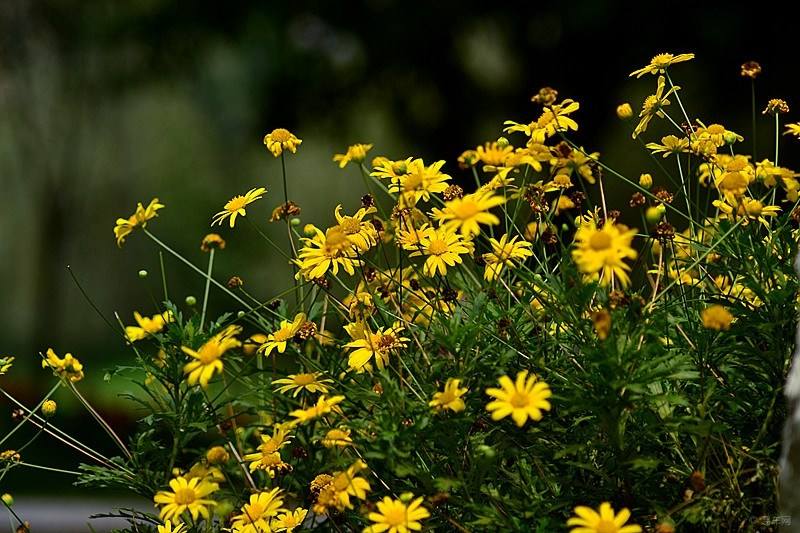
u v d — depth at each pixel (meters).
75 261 56.03
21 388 28.66
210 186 55.00
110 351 52.78
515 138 26.06
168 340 4.88
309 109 28.84
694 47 22.62
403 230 4.86
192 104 49.03
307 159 54.16
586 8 22.52
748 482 3.92
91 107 42.22
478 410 4.26
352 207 54.84
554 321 4.49
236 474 5.02
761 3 21.95
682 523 4.02
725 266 4.52
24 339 58.59
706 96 23.92
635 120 27.39
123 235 5.04
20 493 20.34
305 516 4.52
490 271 4.68
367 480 4.41
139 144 54.50
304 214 54.62
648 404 3.94
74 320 56.31
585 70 23.83
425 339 4.72
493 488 4.21
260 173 54.31
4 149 54.88
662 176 30.66
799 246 4.36
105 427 5.18
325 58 28.28
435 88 27.70
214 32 28.88
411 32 26.06
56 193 43.78
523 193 4.80
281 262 53.25
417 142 28.12
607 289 4.53
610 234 3.59
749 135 24.02
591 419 4.13
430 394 4.29
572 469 4.17
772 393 4.19
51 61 38.28
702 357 4.24
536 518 3.99
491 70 29.00
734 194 4.43
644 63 23.22
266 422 5.19
